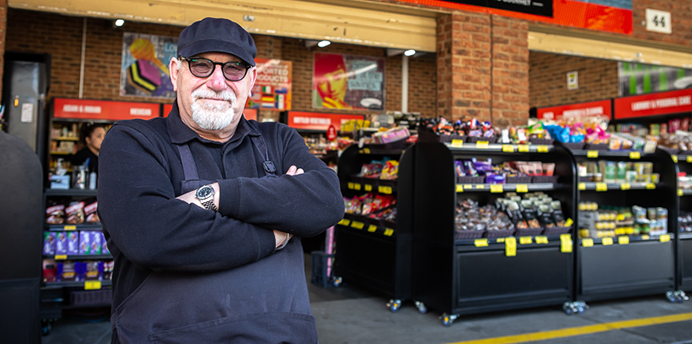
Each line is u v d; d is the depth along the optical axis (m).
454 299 3.55
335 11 4.65
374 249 4.33
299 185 1.05
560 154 4.14
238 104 1.10
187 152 1.08
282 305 1.02
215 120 1.06
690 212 5.01
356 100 10.91
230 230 0.96
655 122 8.26
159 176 0.98
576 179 3.99
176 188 1.04
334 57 10.75
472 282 3.63
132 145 1.01
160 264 0.92
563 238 3.94
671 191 4.46
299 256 1.12
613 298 4.35
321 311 3.93
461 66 4.88
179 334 0.94
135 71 9.38
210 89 1.06
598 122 4.59
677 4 6.06
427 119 4.02
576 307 3.93
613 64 9.92
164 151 1.05
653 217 4.43
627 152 4.43
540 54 11.73
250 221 0.99
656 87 9.19
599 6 5.55
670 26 5.98
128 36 9.35
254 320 0.98
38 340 2.60
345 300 4.29
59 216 3.49
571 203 4.00
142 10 4.02
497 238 3.73
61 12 3.80
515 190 4.15
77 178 3.56
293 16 4.49
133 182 0.94
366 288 4.46
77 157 4.68
